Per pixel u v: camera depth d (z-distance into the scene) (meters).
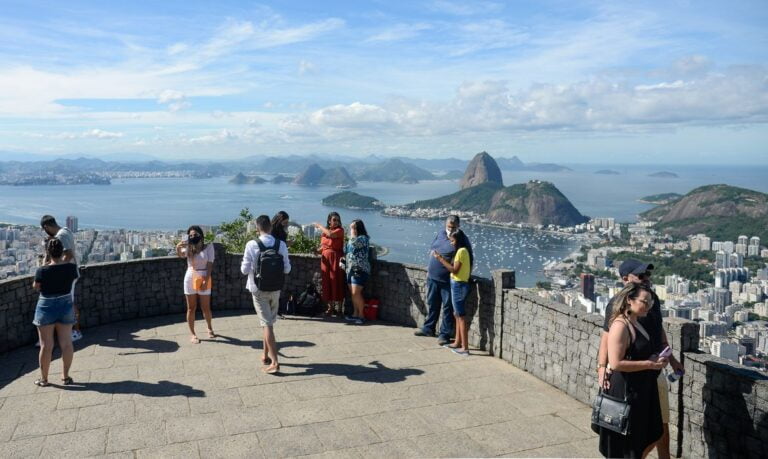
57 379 5.73
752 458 3.83
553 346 5.91
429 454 4.36
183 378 5.85
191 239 7.04
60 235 6.67
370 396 5.50
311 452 4.32
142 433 4.56
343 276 8.66
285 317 8.57
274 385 5.72
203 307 7.25
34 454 4.18
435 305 7.56
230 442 4.45
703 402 4.23
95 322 7.86
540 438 4.70
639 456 3.59
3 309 6.57
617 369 3.55
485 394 5.65
